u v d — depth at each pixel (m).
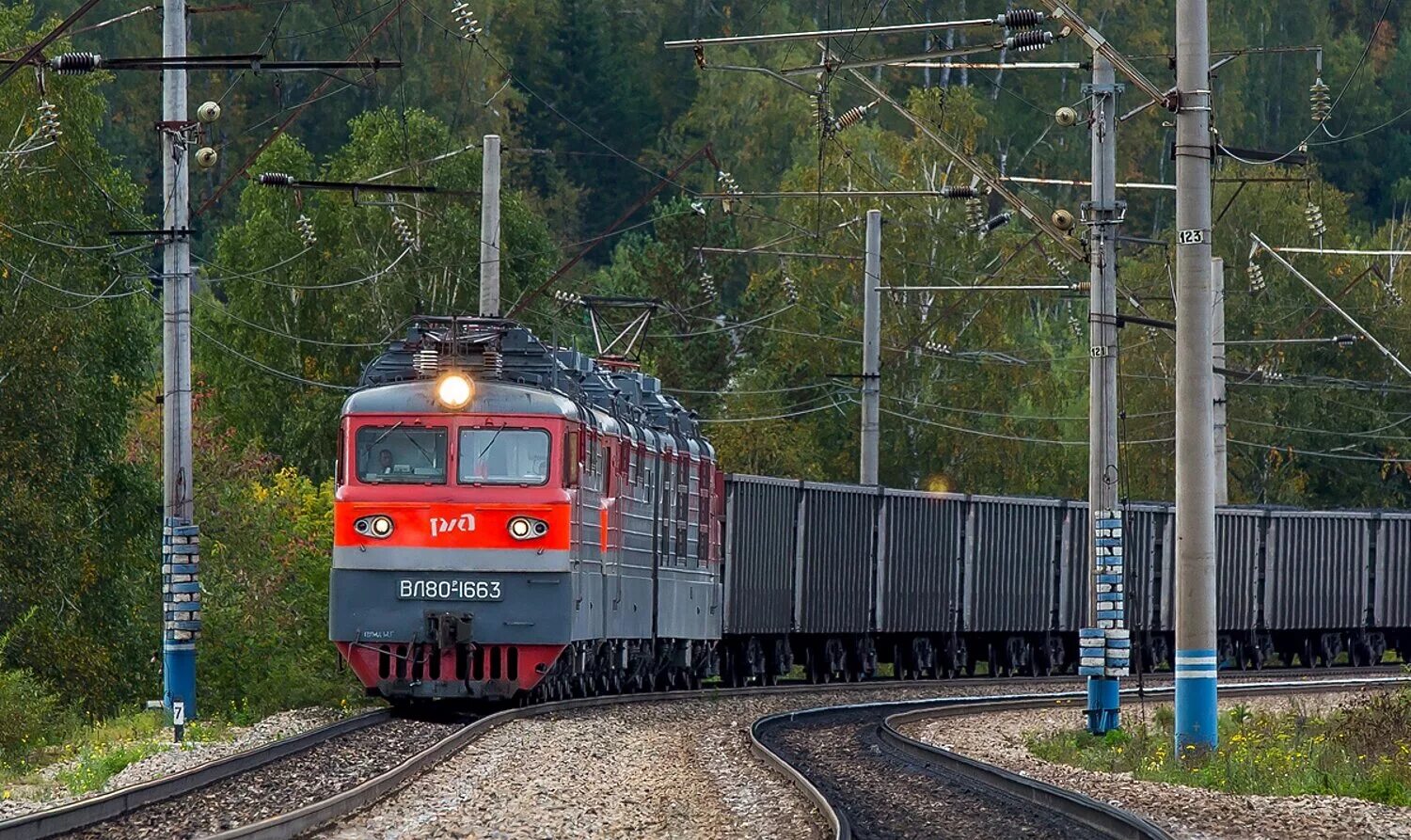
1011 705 120.44
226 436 181.12
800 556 148.12
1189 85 83.88
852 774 74.25
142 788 57.16
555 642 94.12
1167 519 175.00
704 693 123.88
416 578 94.44
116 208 150.25
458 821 54.62
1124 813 56.78
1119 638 100.12
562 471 95.00
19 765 86.00
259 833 47.78
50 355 137.00
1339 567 189.88
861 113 108.06
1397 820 62.72
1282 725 100.31
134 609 150.12
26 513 131.62
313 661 113.06
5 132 144.38
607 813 59.03
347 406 96.19
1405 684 120.69
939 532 161.62
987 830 57.31
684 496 126.62
